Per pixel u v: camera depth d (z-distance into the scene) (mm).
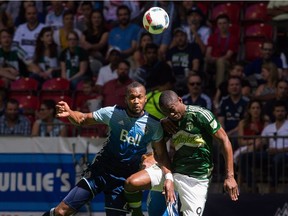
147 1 56500
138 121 32125
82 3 57344
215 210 39594
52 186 41000
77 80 53344
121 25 55188
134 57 53062
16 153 41281
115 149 32406
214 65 52562
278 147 41312
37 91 52094
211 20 57375
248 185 40719
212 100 47250
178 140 32312
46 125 44062
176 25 54812
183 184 32406
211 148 32469
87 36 55750
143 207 40094
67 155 40906
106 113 32219
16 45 56500
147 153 33250
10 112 47031
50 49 55594
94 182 32656
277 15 45844
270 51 50594
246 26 56688
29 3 57250
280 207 39000
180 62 51688
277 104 43219
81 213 40719
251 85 51125
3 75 54812
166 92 31641
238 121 46688
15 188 41281
